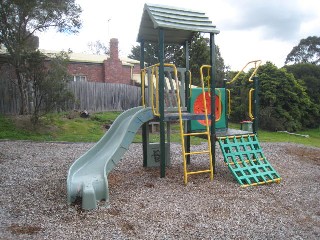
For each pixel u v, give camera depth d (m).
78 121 17.06
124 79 25.84
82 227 4.53
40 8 16.27
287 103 24.64
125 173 7.75
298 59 64.56
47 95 14.49
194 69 24.98
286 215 5.20
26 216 4.89
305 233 4.55
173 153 10.68
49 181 6.90
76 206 5.34
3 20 14.97
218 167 8.47
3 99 17.20
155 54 40.38
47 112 14.69
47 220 4.75
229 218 4.96
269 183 6.99
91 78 24.62
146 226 4.60
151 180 7.03
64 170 7.98
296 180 7.48
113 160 6.56
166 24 6.68
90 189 5.29
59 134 14.49
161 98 6.96
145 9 7.14
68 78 15.16
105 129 16.80
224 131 8.09
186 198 5.81
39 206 5.34
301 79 30.80
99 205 5.38
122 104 22.97
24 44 15.49
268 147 12.85
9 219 4.75
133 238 4.23
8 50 15.13
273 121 23.14
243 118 25.39
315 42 63.09
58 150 10.92
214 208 5.36
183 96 7.73
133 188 6.43
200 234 4.39
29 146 11.53
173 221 4.79
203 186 6.57
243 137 7.69
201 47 24.94
